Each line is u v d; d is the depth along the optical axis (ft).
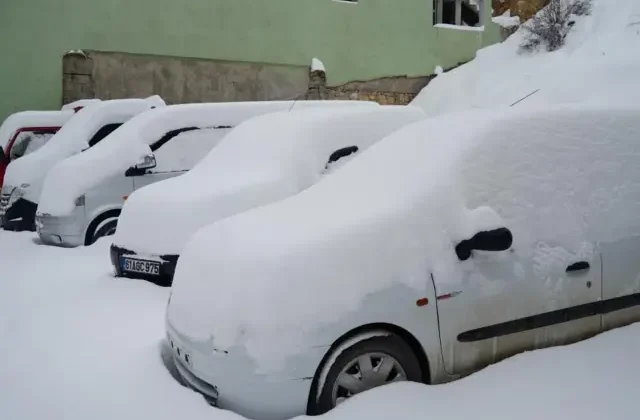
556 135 11.91
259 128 21.43
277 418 9.25
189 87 51.44
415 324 9.79
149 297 16.79
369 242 9.87
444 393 9.64
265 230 10.78
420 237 10.15
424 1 63.16
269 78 55.16
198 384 10.19
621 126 12.72
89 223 24.41
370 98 61.05
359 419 8.93
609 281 11.59
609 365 10.35
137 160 24.73
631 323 11.93
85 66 46.88
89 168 24.70
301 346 9.14
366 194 11.41
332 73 58.44
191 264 11.25
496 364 10.39
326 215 10.89
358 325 9.43
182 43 50.70
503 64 55.83
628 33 47.01
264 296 9.32
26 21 45.52
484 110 12.83
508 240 10.19
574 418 8.99
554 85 44.96
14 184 30.07
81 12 46.85
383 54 61.21
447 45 65.00
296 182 19.01
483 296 10.30
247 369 9.17
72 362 12.37
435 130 12.51
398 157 12.25
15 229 29.81
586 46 48.70
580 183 11.78
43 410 10.21
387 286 9.66
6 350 13.26
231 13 52.54
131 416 9.73
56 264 21.67
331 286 9.43
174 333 10.73
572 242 11.28
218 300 9.80
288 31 55.57
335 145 20.26
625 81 40.34
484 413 9.14
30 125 36.22
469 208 10.61
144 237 18.16
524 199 11.14
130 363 12.03
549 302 10.92
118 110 31.50
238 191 18.13
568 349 10.84
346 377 9.58
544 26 54.60
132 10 48.44
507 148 11.35
